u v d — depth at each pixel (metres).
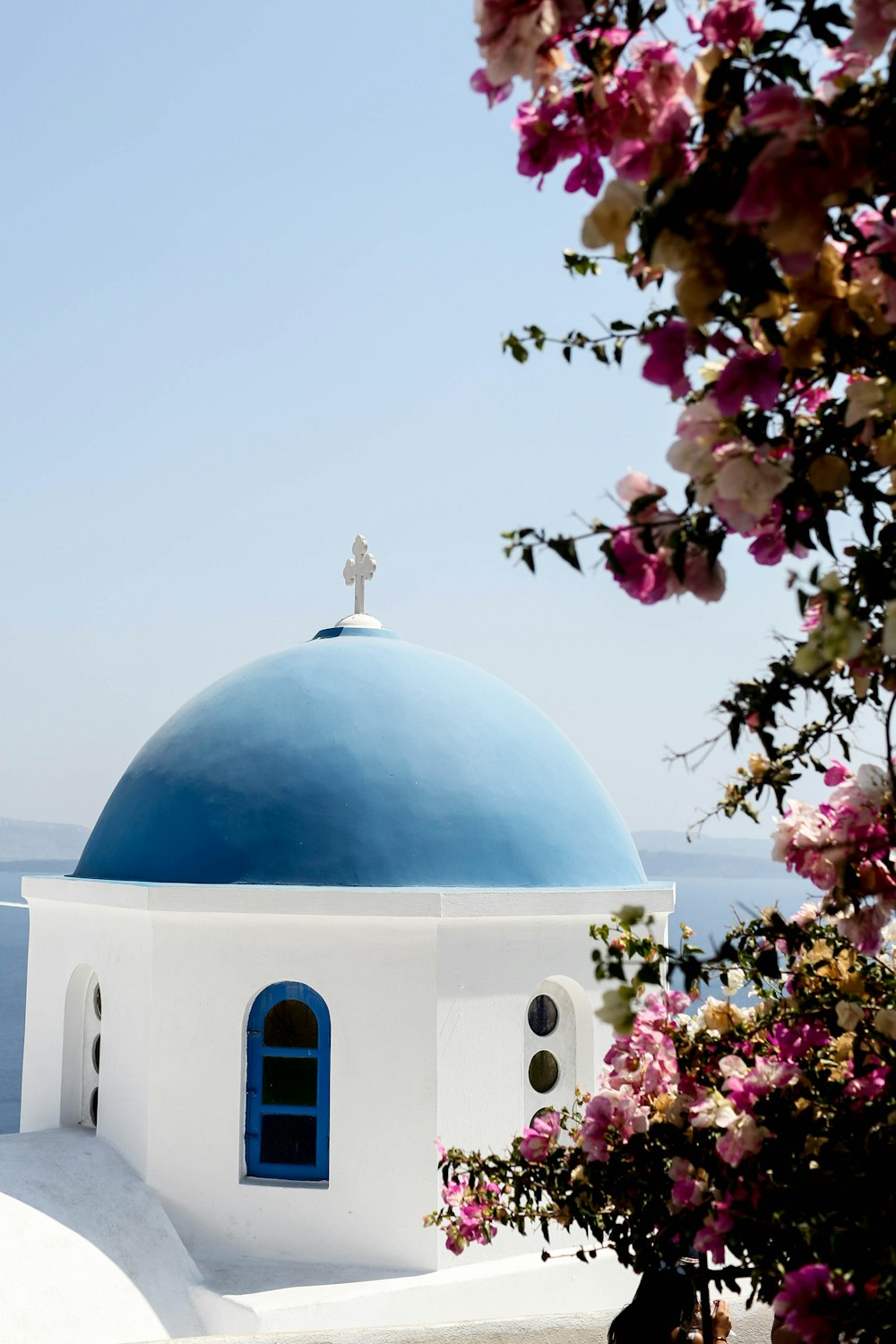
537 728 9.33
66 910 8.87
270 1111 7.76
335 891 7.61
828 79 1.76
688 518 1.91
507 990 7.83
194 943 7.85
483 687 9.36
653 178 1.73
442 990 7.61
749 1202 2.58
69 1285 6.70
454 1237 4.10
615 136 1.85
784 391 1.97
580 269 2.25
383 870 7.93
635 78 1.85
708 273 1.56
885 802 2.31
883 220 1.79
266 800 8.22
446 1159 4.03
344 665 9.09
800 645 1.99
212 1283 7.18
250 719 8.75
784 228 1.49
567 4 1.76
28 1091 9.00
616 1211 3.35
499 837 8.25
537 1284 7.54
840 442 1.90
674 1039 3.27
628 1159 3.15
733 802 2.62
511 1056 7.79
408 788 8.26
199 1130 7.69
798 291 1.78
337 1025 7.66
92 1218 7.25
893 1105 2.49
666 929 8.48
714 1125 2.88
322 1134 7.70
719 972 2.83
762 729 2.12
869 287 1.79
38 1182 7.41
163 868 8.21
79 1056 8.75
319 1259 7.45
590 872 8.54
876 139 1.55
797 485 1.86
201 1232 7.59
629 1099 3.12
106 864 8.70
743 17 1.80
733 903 2.96
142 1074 7.83
